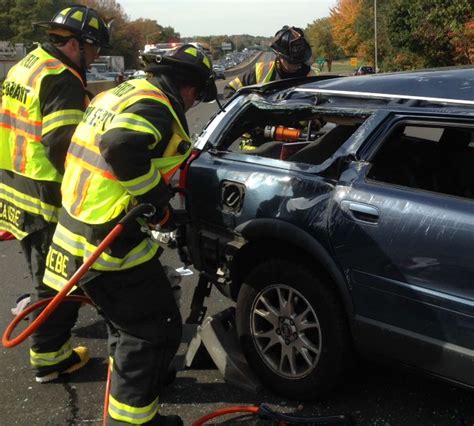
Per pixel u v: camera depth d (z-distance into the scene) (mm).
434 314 2340
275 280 2865
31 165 2979
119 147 2131
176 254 5457
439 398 2932
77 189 2406
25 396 3131
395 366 2559
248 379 3043
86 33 2908
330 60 78438
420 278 2369
